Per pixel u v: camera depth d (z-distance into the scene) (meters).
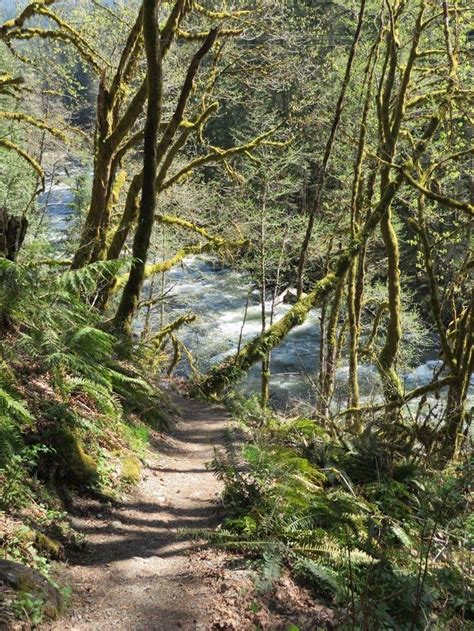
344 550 5.77
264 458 6.84
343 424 14.34
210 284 30.69
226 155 15.59
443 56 14.72
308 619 4.82
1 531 4.76
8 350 6.64
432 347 24.77
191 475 8.10
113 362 9.72
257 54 16.55
